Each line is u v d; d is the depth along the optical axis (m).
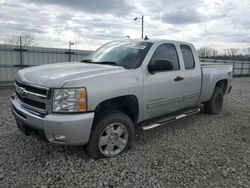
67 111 3.29
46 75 3.59
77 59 15.52
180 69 5.03
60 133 3.29
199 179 3.35
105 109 3.87
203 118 6.45
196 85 5.52
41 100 3.41
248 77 27.58
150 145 4.46
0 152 3.93
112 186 3.12
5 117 5.94
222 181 3.32
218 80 6.50
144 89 4.18
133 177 3.34
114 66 4.16
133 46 4.70
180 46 5.20
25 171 3.39
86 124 3.38
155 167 3.63
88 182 3.19
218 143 4.71
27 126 3.63
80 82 3.36
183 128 5.54
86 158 3.81
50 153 3.95
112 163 3.70
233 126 5.86
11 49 12.96
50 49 14.38
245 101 9.42
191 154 4.14
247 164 3.83
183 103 5.26
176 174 3.46
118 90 3.75
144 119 4.43
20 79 3.89
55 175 3.32
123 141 4.01
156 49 4.57
